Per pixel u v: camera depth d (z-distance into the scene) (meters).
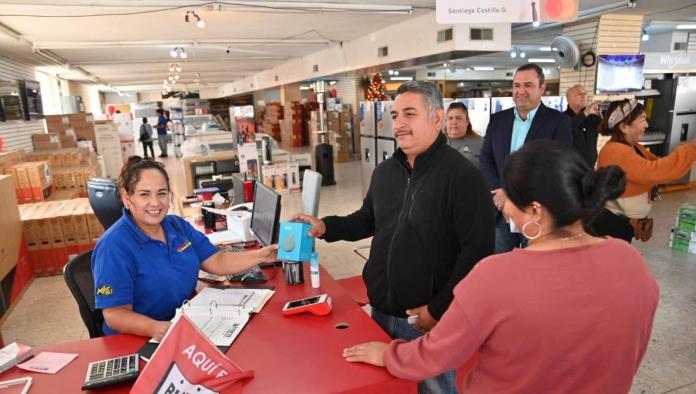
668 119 7.25
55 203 5.09
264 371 1.41
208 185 5.06
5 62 7.64
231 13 5.88
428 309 1.54
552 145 0.91
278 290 2.07
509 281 0.88
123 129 12.12
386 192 1.84
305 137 15.84
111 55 9.12
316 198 2.62
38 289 4.18
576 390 0.87
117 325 1.69
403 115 1.62
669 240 4.76
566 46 7.08
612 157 2.56
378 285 1.84
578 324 0.83
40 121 9.00
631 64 7.03
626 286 0.85
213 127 11.55
